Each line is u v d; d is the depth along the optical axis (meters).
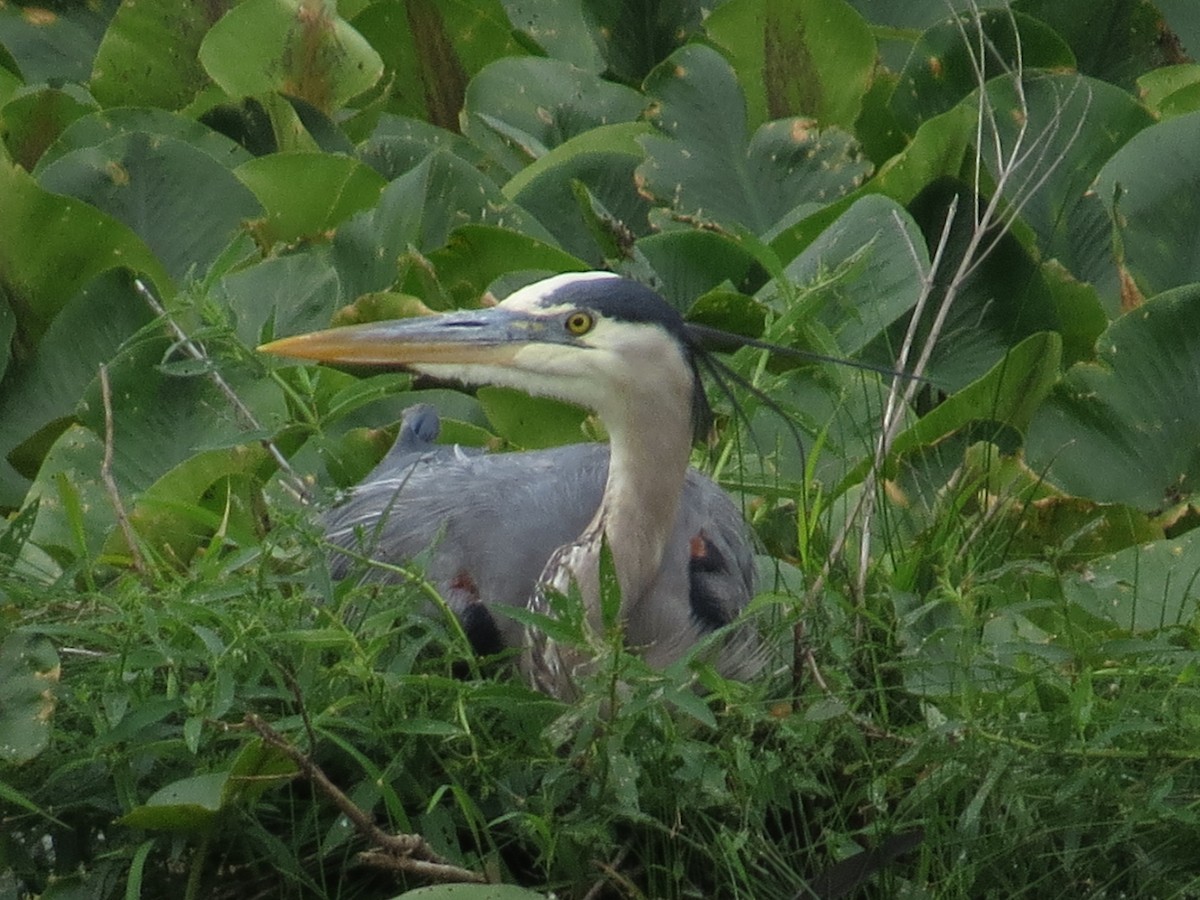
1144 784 7.96
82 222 11.77
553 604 7.62
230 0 15.10
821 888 7.98
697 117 14.19
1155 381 11.16
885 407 10.65
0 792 7.52
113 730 7.55
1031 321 12.09
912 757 7.71
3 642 7.88
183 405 10.98
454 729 7.63
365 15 15.42
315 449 10.77
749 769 7.76
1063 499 10.21
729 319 11.68
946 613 8.82
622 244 12.23
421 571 8.18
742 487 10.34
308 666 7.75
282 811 8.09
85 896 7.77
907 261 11.98
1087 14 15.51
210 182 12.77
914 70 14.73
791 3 14.82
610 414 8.69
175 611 7.71
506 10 16.70
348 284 12.42
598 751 7.67
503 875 7.98
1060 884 8.11
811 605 8.77
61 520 10.50
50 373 11.56
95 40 16.12
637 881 8.14
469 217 12.85
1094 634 9.05
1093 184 13.01
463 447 10.80
